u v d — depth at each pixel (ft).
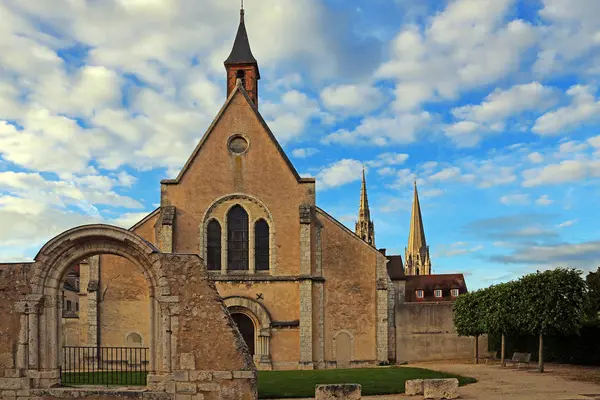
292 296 103.55
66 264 57.31
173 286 55.77
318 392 57.62
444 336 121.19
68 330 130.00
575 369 91.71
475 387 68.64
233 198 107.24
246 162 108.37
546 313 87.20
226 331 55.06
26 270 56.24
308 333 101.19
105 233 55.93
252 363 55.11
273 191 107.55
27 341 55.36
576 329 87.51
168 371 54.60
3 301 56.03
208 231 106.32
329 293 105.50
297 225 106.52
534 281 90.48
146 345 100.68
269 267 105.09
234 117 110.01
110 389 55.01
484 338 124.26
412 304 121.80
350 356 103.86
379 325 104.63
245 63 129.08
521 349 115.85
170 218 103.96
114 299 102.12
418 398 60.75
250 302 101.86
